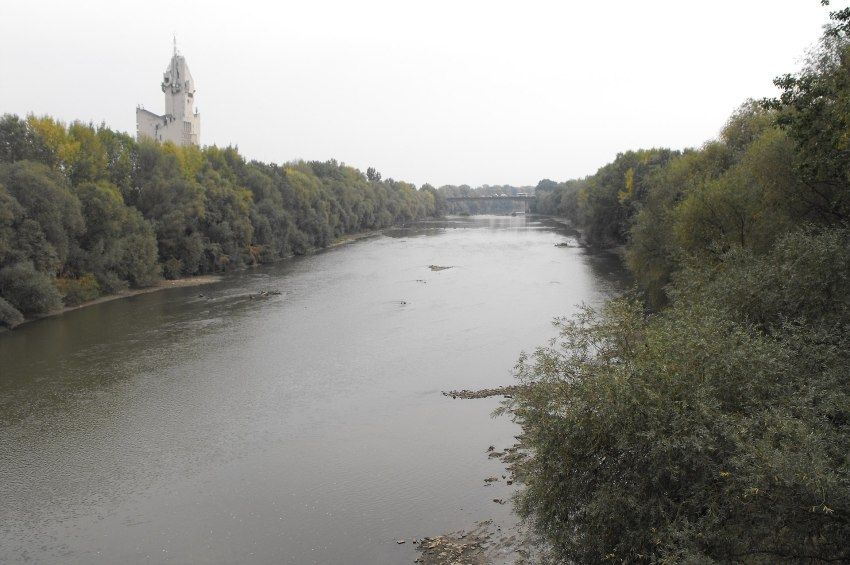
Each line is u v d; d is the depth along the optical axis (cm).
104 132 9044
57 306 6581
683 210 4466
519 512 1958
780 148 3528
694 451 1514
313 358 4859
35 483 2900
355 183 18762
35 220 6531
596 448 1720
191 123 18712
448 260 11212
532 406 1906
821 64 3297
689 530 1438
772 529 1410
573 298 7006
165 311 6688
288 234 12169
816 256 2300
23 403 3884
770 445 1386
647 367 1709
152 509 2662
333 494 2759
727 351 1758
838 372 1792
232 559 2291
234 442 3331
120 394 4053
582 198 16575
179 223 9025
